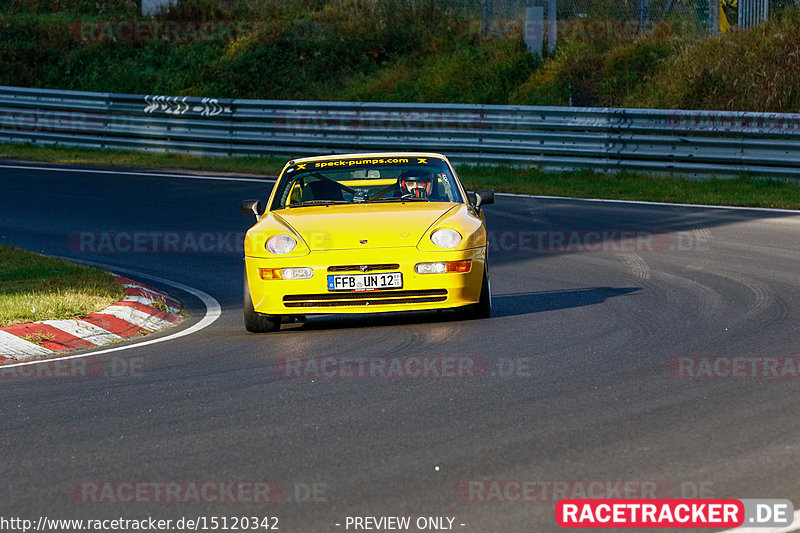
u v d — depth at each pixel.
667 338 26.17
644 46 87.00
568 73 86.25
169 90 100.19
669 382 21.36
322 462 16.62
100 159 79.38
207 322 32.56
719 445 16.94
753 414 18.73
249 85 98.25
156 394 22.08
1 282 37.34
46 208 59.09
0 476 16.56
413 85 92.75
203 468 16.55
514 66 90.50
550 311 31.12
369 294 28.27
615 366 23.11
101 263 44.66
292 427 18.84
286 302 28.42
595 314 30.17
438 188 32.47
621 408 19.45
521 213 54.47
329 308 28.39
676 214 52.62
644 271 38.50
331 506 14.56
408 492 15.05
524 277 38.78
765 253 41.12
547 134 68.50
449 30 101.94
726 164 62.84
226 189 64.56
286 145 78.19
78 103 84.94
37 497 15.44
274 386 22.30
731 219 50.47
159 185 66.56
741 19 87.12
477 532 13.52
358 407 20.12
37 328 29.86
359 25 104.88
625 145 66.25
